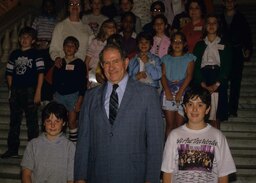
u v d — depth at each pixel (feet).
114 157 13.29
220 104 21.15
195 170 13.26
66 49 22.18
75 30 24.38
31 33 22.44
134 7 28.94
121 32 24.36
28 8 33.55
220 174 13.41
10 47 30.19
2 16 30.78
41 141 14.87
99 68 21.98
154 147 13.38
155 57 21.43
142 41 21.18
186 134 13.56
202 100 13.48
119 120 13.34
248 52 25.63
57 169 14.69
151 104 13.46
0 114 25.98
